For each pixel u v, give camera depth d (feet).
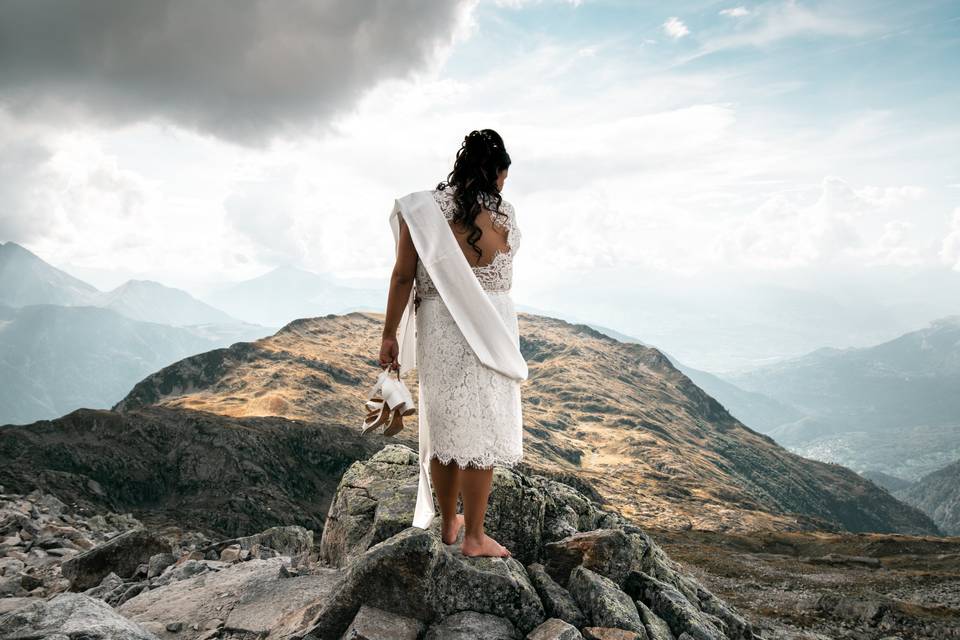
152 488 270.05
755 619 72.95
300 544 30.78
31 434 266.36
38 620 11.28
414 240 10.78
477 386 11.09
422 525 13.39
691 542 214.07
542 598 13.98
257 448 310.24
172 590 17.54
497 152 11.17
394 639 11.86
